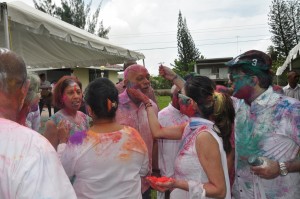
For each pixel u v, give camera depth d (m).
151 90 3.18
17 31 5.61
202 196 1.91
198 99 2.02
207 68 45.31
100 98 2.01
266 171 2.13
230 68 2.44
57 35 4.58
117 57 7.75
